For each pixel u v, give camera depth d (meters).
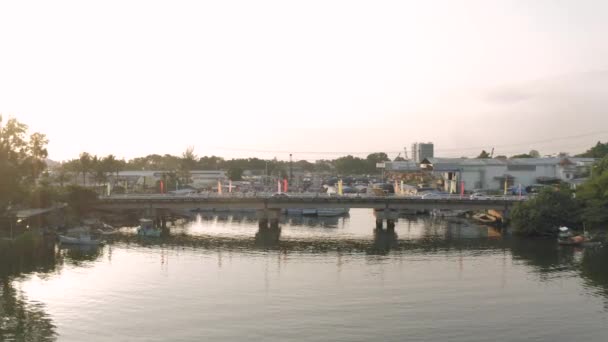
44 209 157.75
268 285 97.75
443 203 172.88
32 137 152.75
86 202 170.00
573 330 75.31
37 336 72.75
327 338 71.81
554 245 136.75
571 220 148.00
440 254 126.62
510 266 112.88
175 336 72.81
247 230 170.25
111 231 159.00
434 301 87.88
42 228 150.62
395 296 90.62
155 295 91.25
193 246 137.62
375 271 108.81
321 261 119.06
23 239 137.00
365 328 75.50
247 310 83.25
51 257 120.25
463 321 78.50
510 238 149.00
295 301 87.88
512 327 76.31
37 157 155.62
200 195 197.38
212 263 116.38
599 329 75.69
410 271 108.81
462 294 91.88
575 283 99.06
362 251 131.25
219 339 71.69
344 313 81.81
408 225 181.75
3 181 139.00
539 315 81.25
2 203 142.62
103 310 83.38
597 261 117.06
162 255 124.81
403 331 74.44
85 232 148.38
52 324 77.38
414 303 86.75
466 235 155.88
